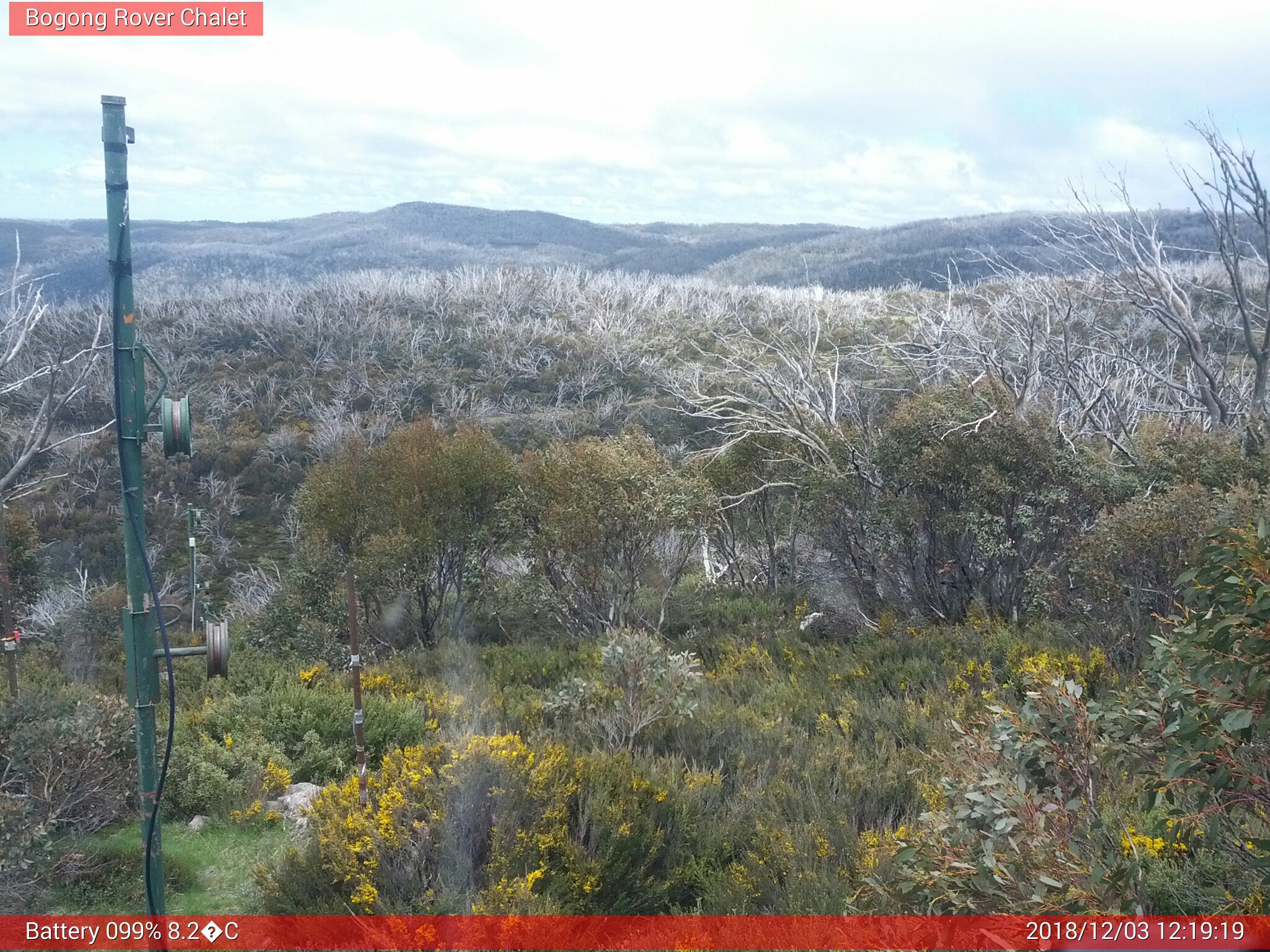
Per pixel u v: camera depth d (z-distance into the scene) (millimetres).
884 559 10273
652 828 4496
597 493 10695
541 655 9281
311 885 4109
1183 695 2941
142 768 3221
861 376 16734
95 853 4543
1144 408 13727
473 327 47188
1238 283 10797
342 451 12469
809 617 10305
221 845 4828
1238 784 2967
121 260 3109
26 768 4414
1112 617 7730
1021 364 13844
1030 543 9375
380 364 41750
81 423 29578
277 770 5504
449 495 11273
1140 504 7758
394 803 4238
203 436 32406
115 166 3082
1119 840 3512
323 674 8086
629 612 10891
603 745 6098
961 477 9602
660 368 36344
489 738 4828
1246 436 9688
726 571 13078
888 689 7734
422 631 11133
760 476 12438
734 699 7738
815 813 4859
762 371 13227
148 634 3225
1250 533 2830
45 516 23438
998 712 3828
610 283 62156
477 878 4125
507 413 35906
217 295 53969
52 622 12180
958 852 3402
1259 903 2965
